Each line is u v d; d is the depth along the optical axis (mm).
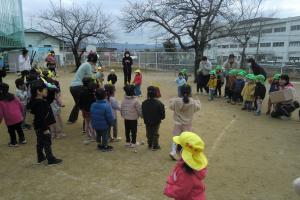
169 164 3414
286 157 3674
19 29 8914
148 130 3855
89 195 2715
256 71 6570
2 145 4086
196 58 11492
